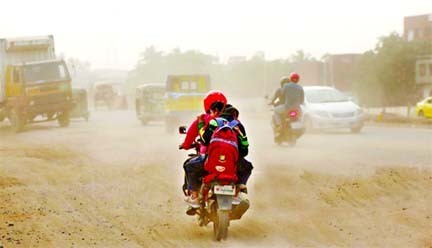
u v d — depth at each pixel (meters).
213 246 8.37
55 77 30.19
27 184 12.80
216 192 8.43
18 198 11.31
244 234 9.03
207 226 9.49
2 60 30.28
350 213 10.39
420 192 12.00
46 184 12.78
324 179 13.05
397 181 12.91
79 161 16.20
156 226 9.43
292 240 8.77
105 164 15.59
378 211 10.56
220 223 8.47
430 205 10.98
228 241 8.62
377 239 8.90
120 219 9.82
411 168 14.28
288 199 11.30
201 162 8.87
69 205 10.78
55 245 8.32
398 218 10.07
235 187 8.67
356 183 12.59
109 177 13.60
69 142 21.86
